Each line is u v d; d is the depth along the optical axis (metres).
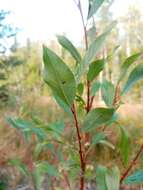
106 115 0.16
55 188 0.26
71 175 0.23
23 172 0.23
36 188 0.22
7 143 1.00
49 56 0.15
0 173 0.88
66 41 0.18
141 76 0.18
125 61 0.19
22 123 0.21
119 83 0.19
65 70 0.15
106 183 0.17
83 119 0.18
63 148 0.22
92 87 0.20
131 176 0.20
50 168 0.22
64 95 0.16
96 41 0.16
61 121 0.23
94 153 0.97
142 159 0.23
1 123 1.10
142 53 0.18
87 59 0.16
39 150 0.25
